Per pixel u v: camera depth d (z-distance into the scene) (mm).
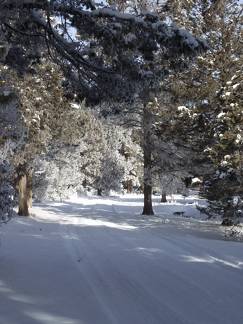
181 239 17172
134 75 11461
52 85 28281
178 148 29422
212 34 24516
